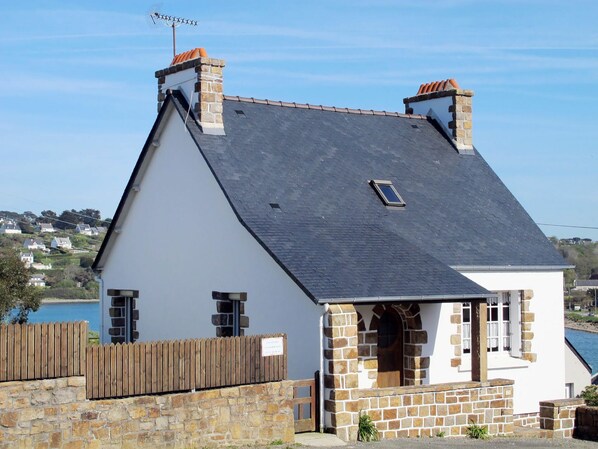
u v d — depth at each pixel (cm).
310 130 2497
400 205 2366
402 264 2052
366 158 2494
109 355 1500
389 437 1852
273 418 1684
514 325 2392
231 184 2158
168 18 2794
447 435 1934
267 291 2008
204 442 1594
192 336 2297
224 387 1627
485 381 2005
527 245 2434
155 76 2520
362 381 2056
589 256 10156
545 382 2400
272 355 1688
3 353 1403
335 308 1808
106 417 1490
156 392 1545
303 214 2164
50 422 1438
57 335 1450
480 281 2297
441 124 2784
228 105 2436
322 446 1691
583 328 8419
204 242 2258
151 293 2498
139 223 2567
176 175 2386
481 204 2531
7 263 3142
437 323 2167
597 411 2111
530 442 1934
